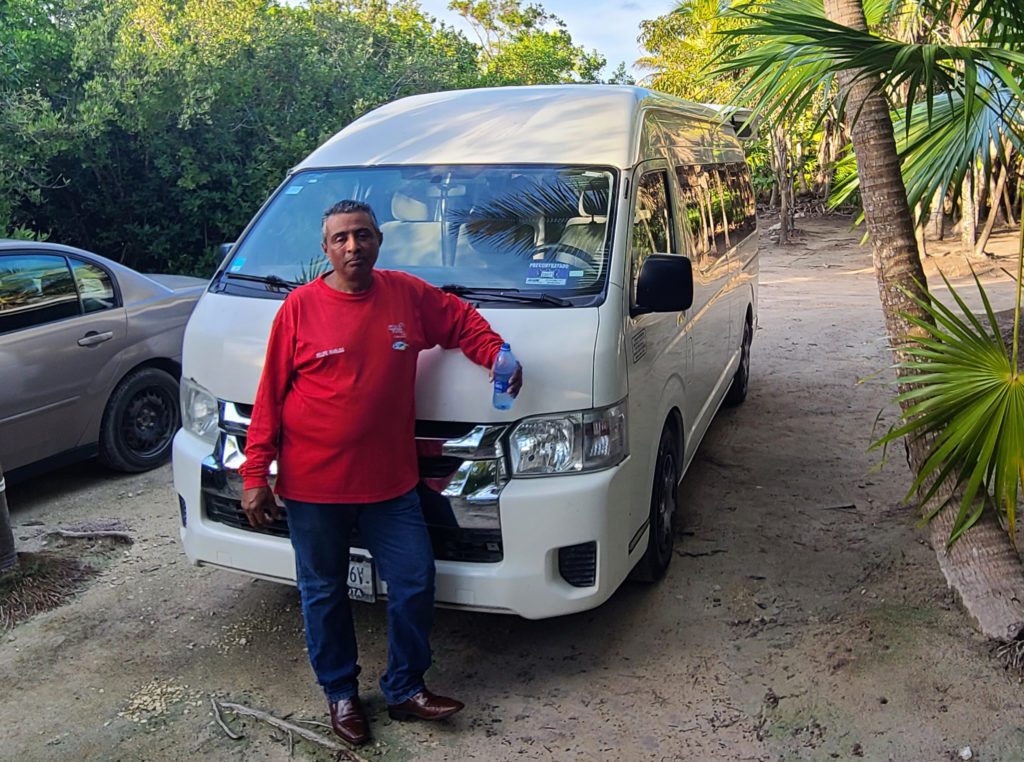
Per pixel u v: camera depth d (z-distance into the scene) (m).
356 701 3.35
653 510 4.21
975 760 3.07
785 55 3.54
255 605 4.33
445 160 4.34
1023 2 3.61
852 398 7.58
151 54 10.45
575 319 3.58
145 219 11.09
